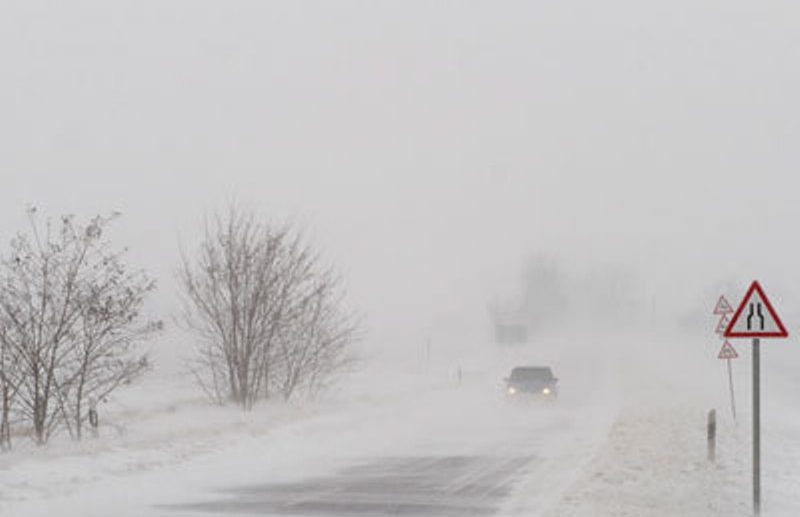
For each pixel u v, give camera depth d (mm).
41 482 14500
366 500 13953
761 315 12242
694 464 17031
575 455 19406
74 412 21250
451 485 15438
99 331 19844
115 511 12820
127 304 20031
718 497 13555
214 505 13453
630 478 15477
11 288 18672
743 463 17172
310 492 14680
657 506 12852
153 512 12828
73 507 12961
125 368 21297
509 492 14664
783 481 15305
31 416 18969
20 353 18609
